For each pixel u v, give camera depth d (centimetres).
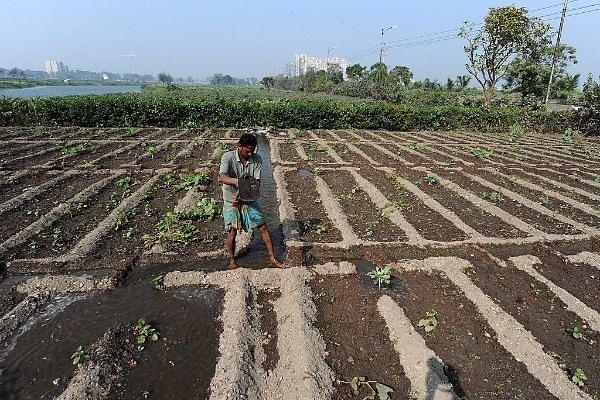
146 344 451
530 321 516
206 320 497
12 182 962
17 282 556
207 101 2116
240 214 585
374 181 1102
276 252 670
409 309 529
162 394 385
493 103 2980
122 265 594
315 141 1717
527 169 1326
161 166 1156
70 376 400
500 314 513
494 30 2600
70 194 903
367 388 398
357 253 671
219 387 380
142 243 673
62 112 1933
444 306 537
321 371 407
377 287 578
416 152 1540
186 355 438
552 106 3506
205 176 1025
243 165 586
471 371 427
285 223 764
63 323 482
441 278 607
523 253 698
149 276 587
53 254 626
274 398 384
